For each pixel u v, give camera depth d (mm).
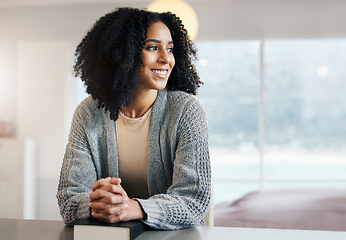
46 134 5234
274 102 5207
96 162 1388
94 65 1257
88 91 1314
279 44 5188
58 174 5215
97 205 1063
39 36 5438
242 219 3314
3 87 5441
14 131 5398
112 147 1378
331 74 5148
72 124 1423
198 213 1227
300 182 5020
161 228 1136
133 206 1101
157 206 1139
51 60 5246
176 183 1253
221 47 5266
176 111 1333
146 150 1379
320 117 5164
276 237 1037
